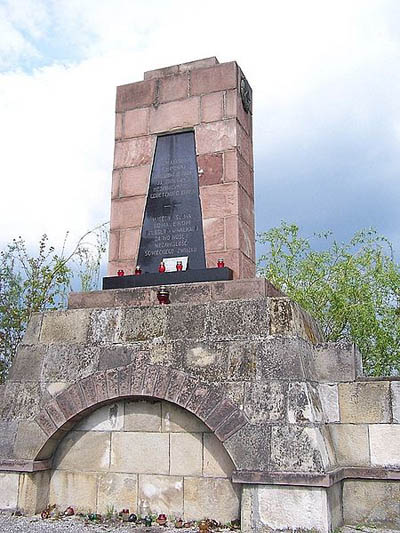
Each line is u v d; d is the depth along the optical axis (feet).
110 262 26.68
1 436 22.68
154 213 26.63
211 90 27.12
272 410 19.88
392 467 20.99
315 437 19.19
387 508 20.79
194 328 22.02
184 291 23.36
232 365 20.93
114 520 21.18
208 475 20.98
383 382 21.89
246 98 28.19
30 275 46.16
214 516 20.56
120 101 28.66
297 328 21.25
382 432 21.45
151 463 21.77
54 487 22.74
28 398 23.07
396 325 46.93
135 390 21.68
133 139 27.91
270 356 20.68
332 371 22.56
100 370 22.56
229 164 25.99
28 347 24.13
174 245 25.86
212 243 25.38
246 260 25.93
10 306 45.01
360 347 47.37
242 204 26.18
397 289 48.16
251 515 18.99
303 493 18.63
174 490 21.26
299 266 51.85
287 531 18.45
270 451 19.31
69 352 23.34
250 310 21.61
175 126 27.30
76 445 22.86
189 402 20.83
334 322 48.67
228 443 19.84
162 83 28.12
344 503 21.25
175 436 21.71
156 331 22.48
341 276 49.47
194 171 26.58
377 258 49.83
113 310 23.44
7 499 21.94
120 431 22.43
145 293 23.85
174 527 20.27
